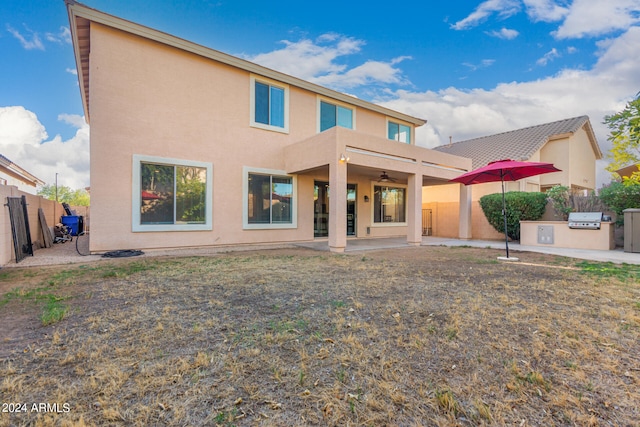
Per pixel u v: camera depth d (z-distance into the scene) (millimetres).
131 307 4055
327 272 6371
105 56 8609
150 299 4430
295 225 12219
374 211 15305
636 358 2701
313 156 10562
